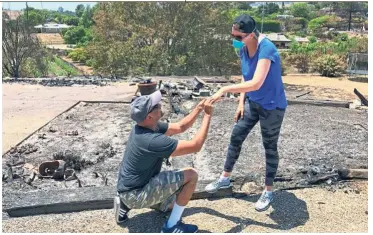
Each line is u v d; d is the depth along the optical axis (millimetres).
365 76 20656
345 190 4289
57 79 14312
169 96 9672
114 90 11906
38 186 4488
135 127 3266
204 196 4074
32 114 8531
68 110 8633
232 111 8320
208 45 26031
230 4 26312
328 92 13117
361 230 3451
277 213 3760
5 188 4406
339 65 21234
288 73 22969
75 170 5012
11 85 12875
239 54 3615
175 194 3332
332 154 5570
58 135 6648
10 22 23016
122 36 26625
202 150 5703
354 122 7547
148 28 25281
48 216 3748
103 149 5848
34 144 6152
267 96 3500
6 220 3662
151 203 3254
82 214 3771
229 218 3656
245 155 5465
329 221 3621
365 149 5816
